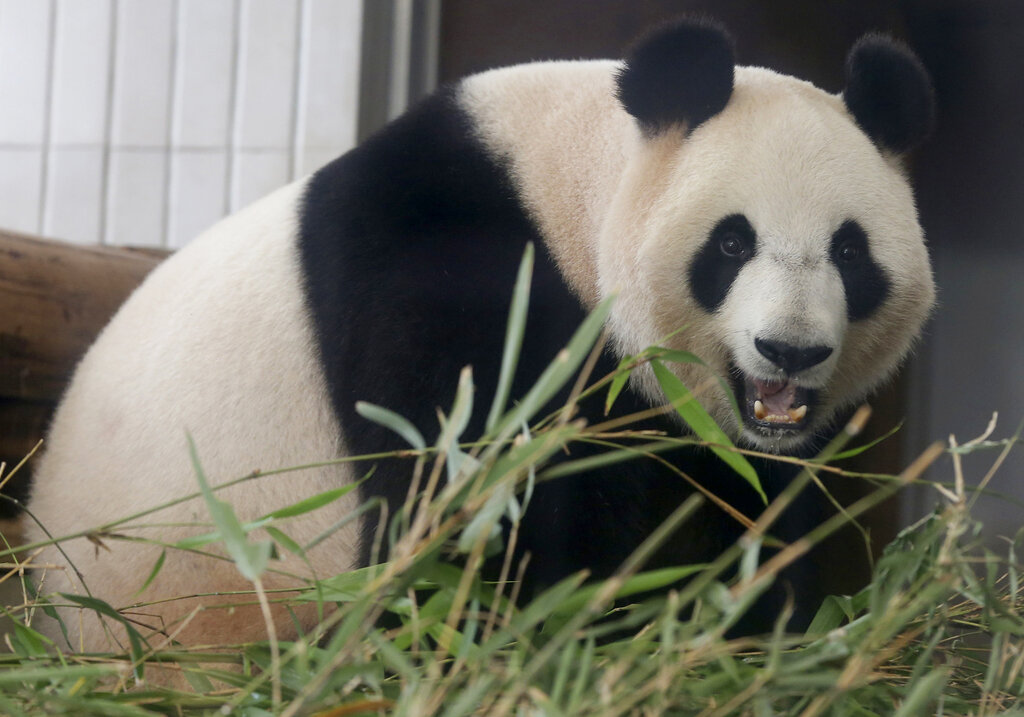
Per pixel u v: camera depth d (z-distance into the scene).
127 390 7.22
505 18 12.96
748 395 6.51
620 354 6.53
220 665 6.32
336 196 6.87
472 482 4.02
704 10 13.01
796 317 5.82
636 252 6.44
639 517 6.61
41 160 13.38
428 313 6.35
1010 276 12.16
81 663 4.69
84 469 7.27
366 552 6.41
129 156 13.09
